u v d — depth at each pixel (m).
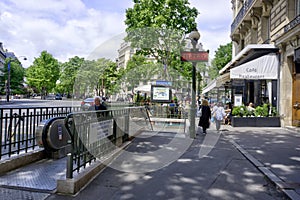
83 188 4.65
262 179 5.43
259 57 15.52
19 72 61.47
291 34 13.03
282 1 15.23
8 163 5.30
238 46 27.30
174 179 5.30
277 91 15.20
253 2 18.56
